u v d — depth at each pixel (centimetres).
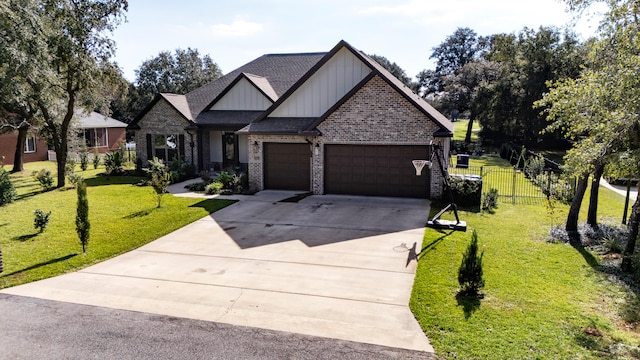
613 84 928
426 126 1805
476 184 1745
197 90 2902
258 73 2809
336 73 1994
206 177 2344
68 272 1074
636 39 902
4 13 1577
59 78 2023
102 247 1266
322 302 877
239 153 2670
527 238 1330
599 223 1492
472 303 854
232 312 836
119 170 2731
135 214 1653
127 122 5941
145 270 1075
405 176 1886
